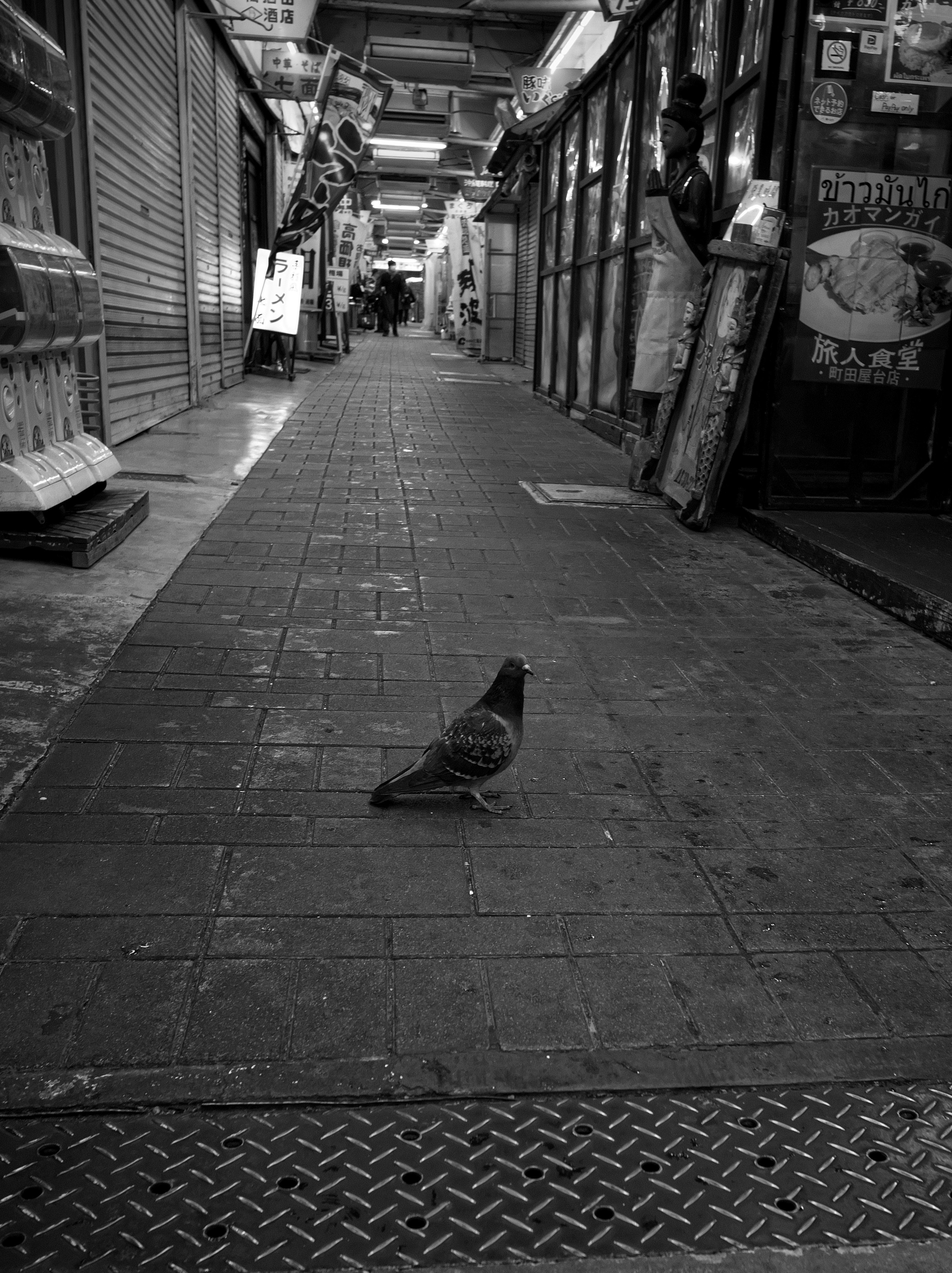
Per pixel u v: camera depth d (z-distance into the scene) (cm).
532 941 157
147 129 510
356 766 196
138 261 496
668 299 411
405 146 1523
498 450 522
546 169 797
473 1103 128
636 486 421
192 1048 133
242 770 192
